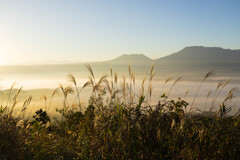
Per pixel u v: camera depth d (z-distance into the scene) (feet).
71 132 19.93
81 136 18.35
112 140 14.56
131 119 14.70
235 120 15.03
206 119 14.82
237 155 13.09
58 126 20.79
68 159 16.53
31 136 16.93
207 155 13.46
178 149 12.86
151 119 14.49
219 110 15.10
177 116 15.26
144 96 15.10
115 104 16.43
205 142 13.53
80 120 19.70
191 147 13.62
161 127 14.49
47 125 19.58
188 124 14.38
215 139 13.58
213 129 14.30
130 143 13.61
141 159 12.92
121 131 14.30
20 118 17.63
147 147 13.16
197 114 15.24
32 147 15.99
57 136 19.08
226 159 13.15
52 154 16.39
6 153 14.65
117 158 13.80
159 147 12.91
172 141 13.30
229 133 14.11
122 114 15.17
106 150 14.35
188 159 12.98
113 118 15.69
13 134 15.97
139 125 14.52
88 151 15.33
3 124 16.07
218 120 14.88
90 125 17.92
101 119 16.38
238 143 13.53
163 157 12.79
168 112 15.46
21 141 16.01
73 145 18.04
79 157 15.49
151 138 13.41
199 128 14.55
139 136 13.89
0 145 14.90
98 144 15.34
